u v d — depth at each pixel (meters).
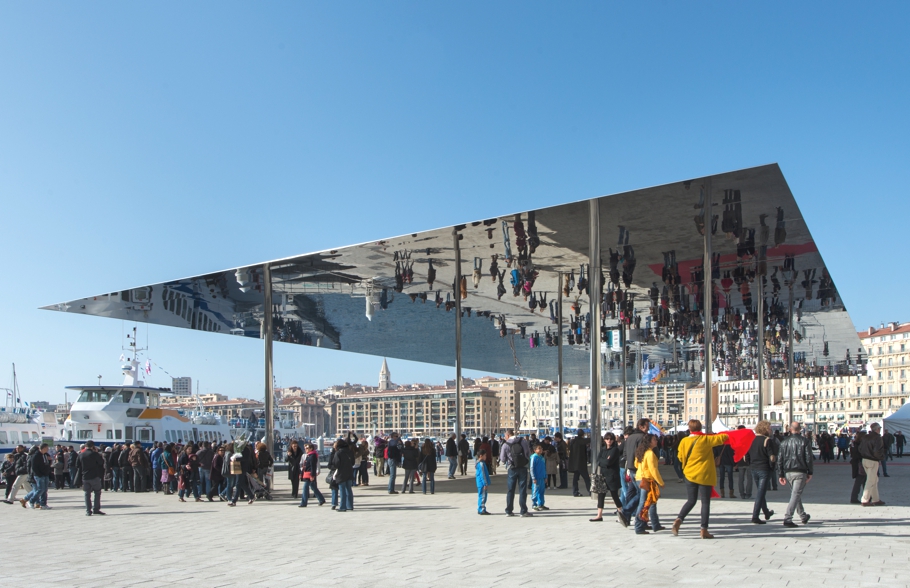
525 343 37.16
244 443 20.00
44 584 8.64
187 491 23.14
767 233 18.25
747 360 43.06
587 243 18.92
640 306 28.02
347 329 31.53
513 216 16.70
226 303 25.00
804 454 12.69
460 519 15.31
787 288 24.86
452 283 23.77
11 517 17.34
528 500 19.61
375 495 22.02
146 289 22.52
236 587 8.35
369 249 19.48
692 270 22.53
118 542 12.49
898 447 44.53
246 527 14.50
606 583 8.28
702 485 11.68
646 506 12.23
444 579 8.67
